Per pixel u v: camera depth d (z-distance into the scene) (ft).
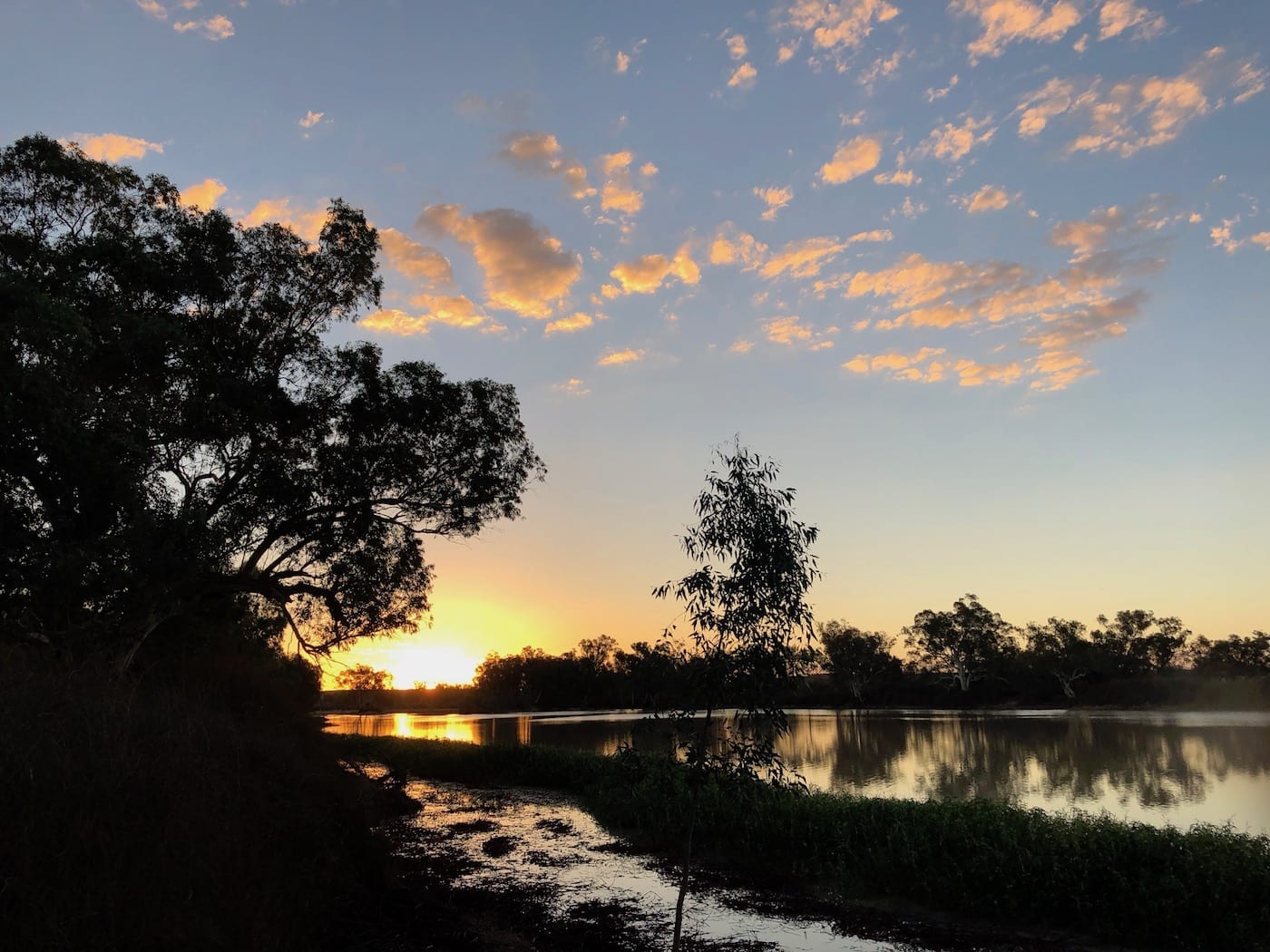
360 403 70.90
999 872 37.83
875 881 42.01
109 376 52.44
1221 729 198.29
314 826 35.58
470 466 77.87
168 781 26.08
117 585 47.21
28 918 18.35
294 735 60.23
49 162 57.67
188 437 60.39
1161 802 77.25
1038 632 406.21
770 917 37.50
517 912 37.19
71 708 27.02
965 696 416.05
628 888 42.78
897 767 115.14
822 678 457.27
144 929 20.03
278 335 71.97
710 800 53.72
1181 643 400.88
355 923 31.04
